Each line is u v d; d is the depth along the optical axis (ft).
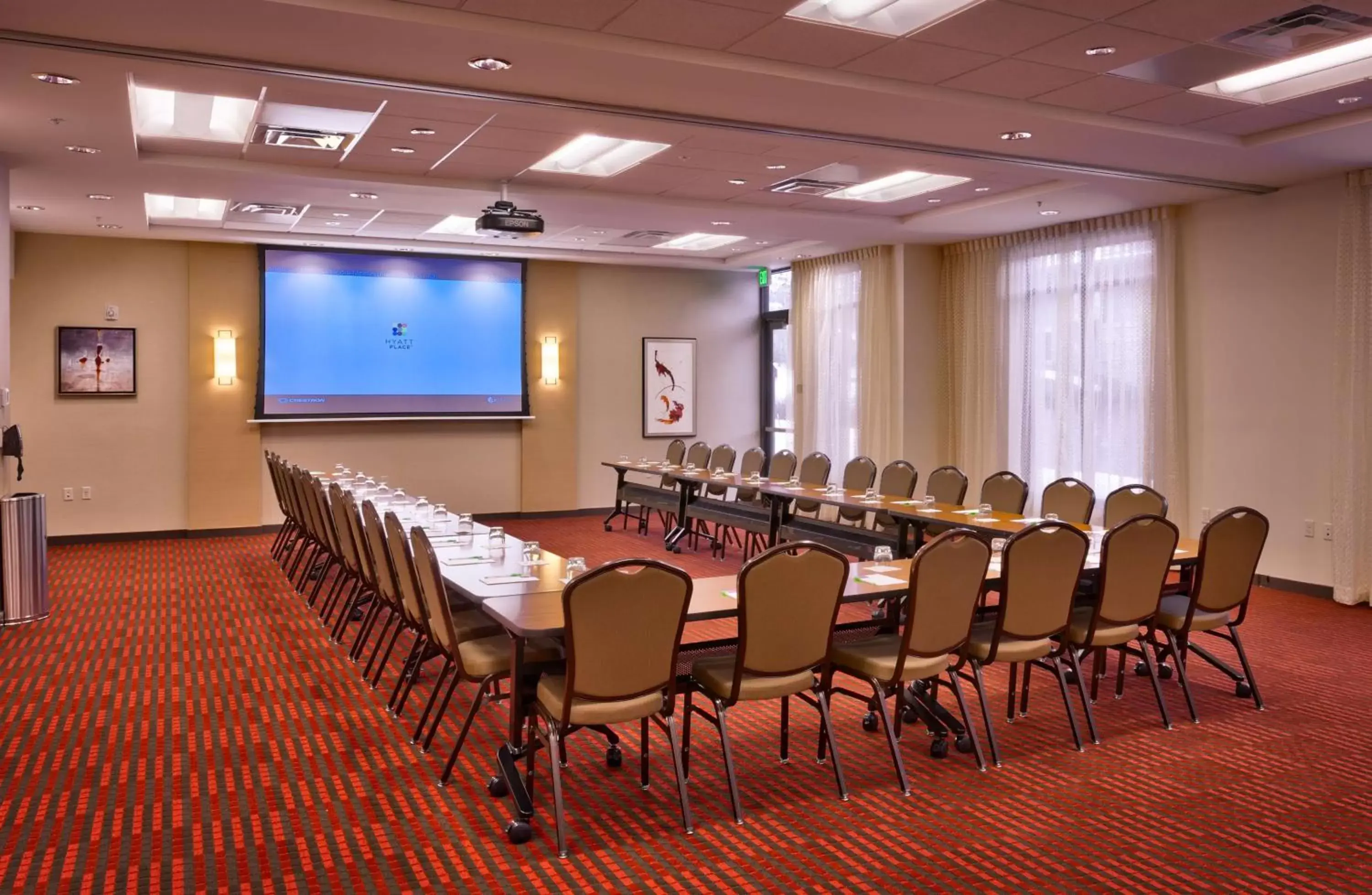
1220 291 28.84
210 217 33.14
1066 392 32.91
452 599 17.21
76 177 25.17
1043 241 33.76
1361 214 25.09
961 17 15.55
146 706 17.02
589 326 43.47
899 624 15.24
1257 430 27.94
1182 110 20.54
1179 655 16.58
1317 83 19.26
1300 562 26.94
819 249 39.63
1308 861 11.41
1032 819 12.55
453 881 10.90
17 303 34.17
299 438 38.34
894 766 14.35
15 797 13.10
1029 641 14.75
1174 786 13.61
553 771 11.68
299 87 18.12
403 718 16.39
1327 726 16.14
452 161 24.81
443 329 40.01
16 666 19.44
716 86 18.37
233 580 28.40
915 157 23.75
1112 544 15.14
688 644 13.61
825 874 11.09
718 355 46.21
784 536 28.19
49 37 15.52
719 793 13.35
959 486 26.53
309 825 12.32
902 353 37.63
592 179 26.96
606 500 44.04
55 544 34.91
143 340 35.96
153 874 10.98
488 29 15.49
